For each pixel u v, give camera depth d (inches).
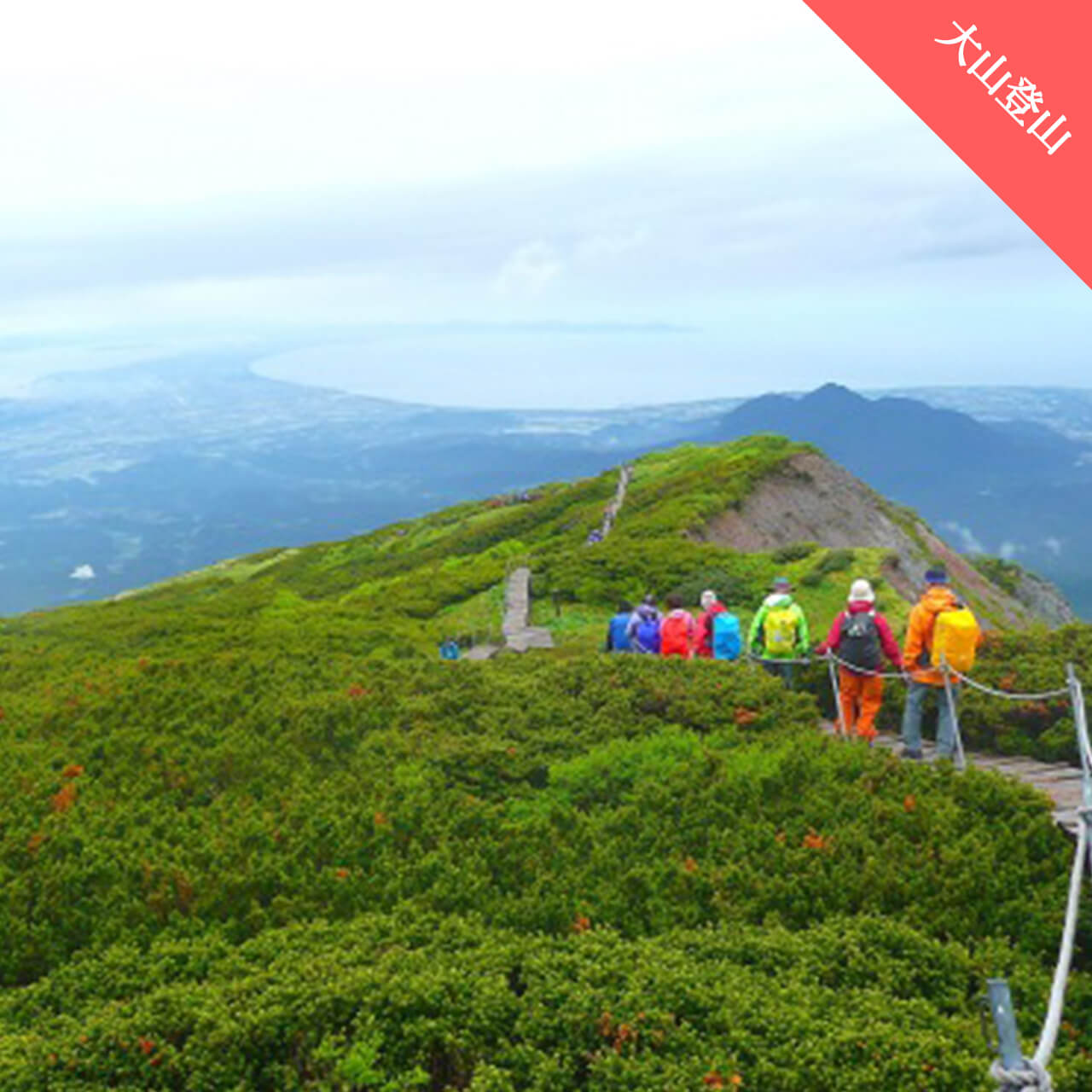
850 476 2677.2
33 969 502.9
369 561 2960.1
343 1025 382.9
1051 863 519.5
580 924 480.4
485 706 808.3
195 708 844.6
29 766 754.2
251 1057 378.3
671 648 941.8
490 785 669.3
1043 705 741.3
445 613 1526.8
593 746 704.4
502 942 453.1
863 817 567.2
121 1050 378.3
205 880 550.6
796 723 723.4
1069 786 631.8
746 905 493.4
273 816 629.0
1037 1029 402.6
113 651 1309.1
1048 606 2834.6
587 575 1528.1
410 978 400.5
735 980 404.2
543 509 2854.3
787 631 866.1
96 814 657.0
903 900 498.3
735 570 1455.5
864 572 1390.3
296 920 520.1
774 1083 343.0
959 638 678.5
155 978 452.1
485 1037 376.5
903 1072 343.9
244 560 3585.1
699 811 587.5
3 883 567.2
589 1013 379.2
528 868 550.0
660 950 431.8
